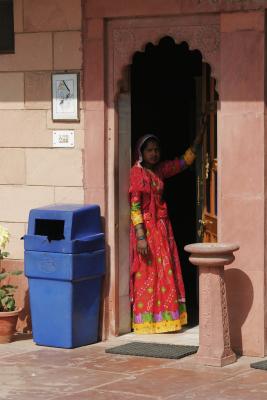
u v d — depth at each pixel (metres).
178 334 10.51
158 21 9.80
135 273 10.46
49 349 9.91
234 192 9.43
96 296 10.14
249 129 9.33
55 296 9.89
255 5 9.20
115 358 9.44
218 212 9.55
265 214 9.36
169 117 12.12
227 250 9.00
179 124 12.13
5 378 8.73
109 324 10.28
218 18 9.48
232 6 9.30
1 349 9.94
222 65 9.41
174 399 7.95
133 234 10.42
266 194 9.36
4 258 10.69
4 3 10.53
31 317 10.16
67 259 9.73
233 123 9.40
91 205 10.06
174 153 12.13
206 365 9.07
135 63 11.72
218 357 9.03
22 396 8.10
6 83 10.55
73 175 10.28
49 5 10.25
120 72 10.05
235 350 9.51
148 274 10.45
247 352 9.46
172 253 10.66
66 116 10.24
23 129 10.50
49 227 10.25
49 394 8.16
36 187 10.48
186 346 9.83
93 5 10.02
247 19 9.26
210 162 10.48
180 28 9.70
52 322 9.95
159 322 10.48
